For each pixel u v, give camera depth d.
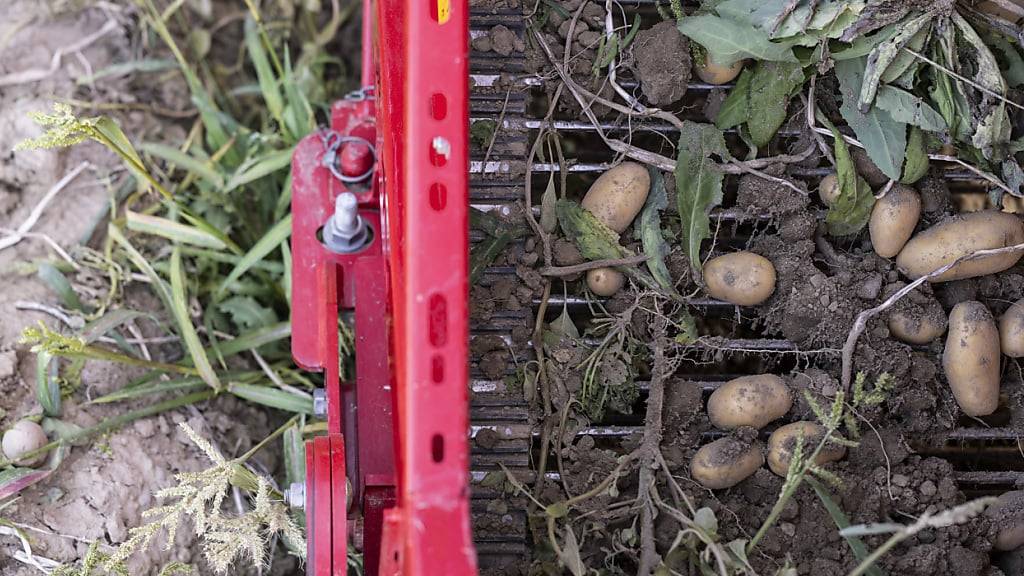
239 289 1.81
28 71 1.90
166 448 1.61
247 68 2.16
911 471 1.37
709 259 1.42
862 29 1.35
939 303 1.41
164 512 1.42
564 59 1.44
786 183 1.41
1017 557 1.39
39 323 1.54
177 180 1.93
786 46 1.36
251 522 1.29
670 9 1.46
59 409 1.57
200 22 2.12
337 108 1.58
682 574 1.34
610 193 1.40
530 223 1.42
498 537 1.38
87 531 1.48
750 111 1.41
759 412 1.35
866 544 1.35
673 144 1.46
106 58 1.99
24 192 1.79
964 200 1.61
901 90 1.38
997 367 1.37
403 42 1.18
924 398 1.38
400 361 1.09
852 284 1.40
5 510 1.46
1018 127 1.45
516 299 1.41
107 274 1.75
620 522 1.38
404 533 1.02
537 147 1.43
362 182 1.52
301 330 1.48
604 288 1.42
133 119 1.94
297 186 1.52
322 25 2.20
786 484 1.23
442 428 1.00
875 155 1.37
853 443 1.25
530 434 1.39
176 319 1.76
